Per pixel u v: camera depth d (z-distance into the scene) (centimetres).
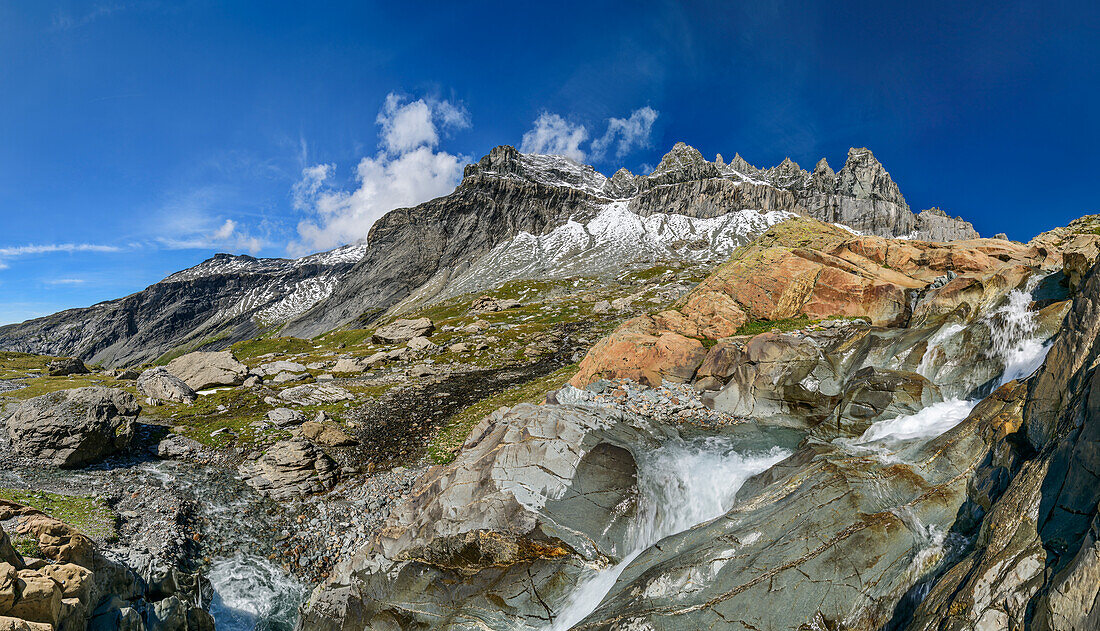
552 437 2356
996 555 1052
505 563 1883
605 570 1842
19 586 1274
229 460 3772
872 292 3144
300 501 3222
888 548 1313
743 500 2006
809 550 1370
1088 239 2750
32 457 3309
